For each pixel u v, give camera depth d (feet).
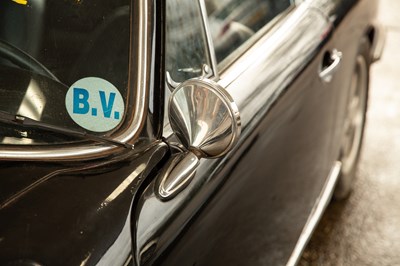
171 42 4.33
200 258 4.36
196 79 3.71
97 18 4.08
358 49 8.31
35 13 4.20
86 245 3.49
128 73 4.00
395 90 13.80
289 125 5.87
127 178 3.80
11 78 4.22
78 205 3.67
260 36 5.88
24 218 3.61
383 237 9.35
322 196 7.77
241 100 4.91
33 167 3.89
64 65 4.13
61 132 4.01
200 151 3.73
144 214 3.71
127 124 3.96
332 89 7.21
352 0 7.66
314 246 9.13
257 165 5.18
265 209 5.64
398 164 11.02
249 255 5.42
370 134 11.95
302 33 6.32
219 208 4.51
